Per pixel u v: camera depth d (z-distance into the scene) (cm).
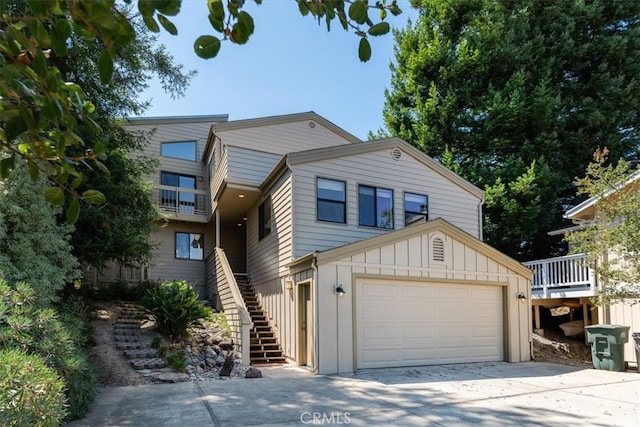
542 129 1614
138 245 1030
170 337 911
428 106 1700
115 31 132
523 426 466
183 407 540
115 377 709
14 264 604
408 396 605
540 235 1661
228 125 1304
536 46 1659
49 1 123
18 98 145
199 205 1619
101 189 929
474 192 1298
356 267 855
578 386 688
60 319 627
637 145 1634
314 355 800
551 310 1315
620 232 776
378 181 1120
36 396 293
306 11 173
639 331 924
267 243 1164
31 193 632
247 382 707
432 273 938
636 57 1644
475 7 1723
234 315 944
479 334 984
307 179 1012
